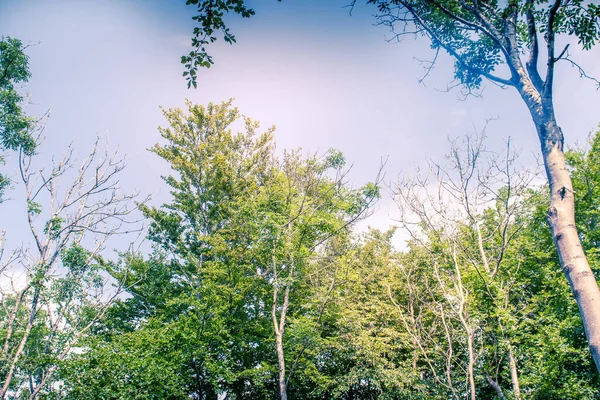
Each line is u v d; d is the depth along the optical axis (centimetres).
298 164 1806
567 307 1323
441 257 1551
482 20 504
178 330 1464
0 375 878
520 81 440
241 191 2156
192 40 562
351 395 1872
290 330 1452
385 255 2108
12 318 886
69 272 984
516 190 1261
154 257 1991
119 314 1973
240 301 1797
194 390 1756
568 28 537
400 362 1570
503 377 1352
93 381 1141
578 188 1630
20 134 925
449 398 1344
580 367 1313
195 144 2259
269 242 1567
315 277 1742
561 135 374
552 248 1566
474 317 1234
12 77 1005
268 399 1675
